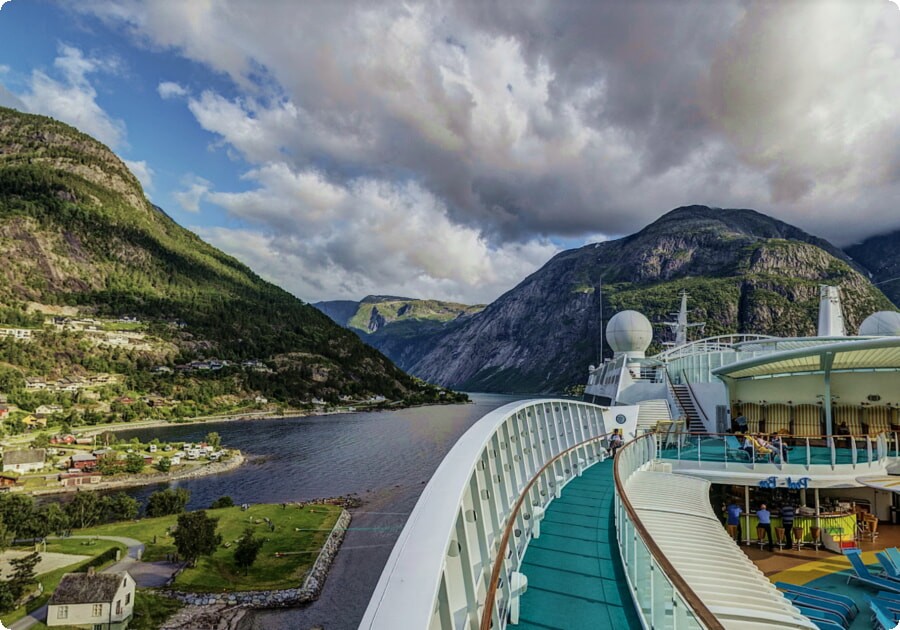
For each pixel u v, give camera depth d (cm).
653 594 640
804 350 2123
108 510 6531
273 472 9062
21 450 9700
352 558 5159
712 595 935
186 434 13988
